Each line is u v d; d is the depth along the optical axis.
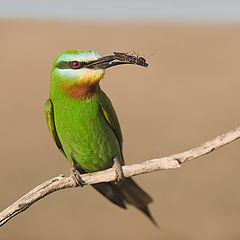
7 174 15.45
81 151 8.16
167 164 6.43
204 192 14.83
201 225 13.28
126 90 24.23
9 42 31.36
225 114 20.81
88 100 7.75
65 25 37.38
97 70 7.50
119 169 6.97
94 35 34.47
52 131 8.23
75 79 7.54
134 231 13.17
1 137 18.30
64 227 13.22
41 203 14.52
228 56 29.53
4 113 20.38
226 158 17.03
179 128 19.48
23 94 22.61
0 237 12.66
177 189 15.08
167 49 31.05
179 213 13.94
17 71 25.81
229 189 14.98
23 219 13.62
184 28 37.50
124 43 32.31
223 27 37.59
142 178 15.81
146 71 27.09
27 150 17.28
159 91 23.97
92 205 14.45
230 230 13.05
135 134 18.92
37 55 28.95
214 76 25.94
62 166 16.14
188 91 23.84
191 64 28.23
